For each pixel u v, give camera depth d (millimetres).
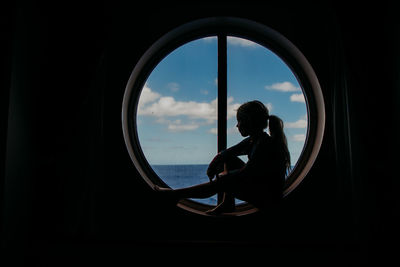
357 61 1504
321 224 1651
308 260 1574
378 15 1531
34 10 1604
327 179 1670
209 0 1797
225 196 1667
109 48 1759
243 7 1785
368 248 1433
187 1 1799
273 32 1795
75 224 1531
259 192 1500
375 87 1497
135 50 1784
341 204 1541
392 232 1433
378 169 1457
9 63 1399
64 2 1632
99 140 1610
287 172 1688
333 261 1558
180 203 1782
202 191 1545
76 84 1585
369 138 1470
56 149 1557
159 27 1797
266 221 1658
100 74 1623
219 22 1861
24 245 1515
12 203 1408
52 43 1619
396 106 1446
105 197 1696
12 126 1411
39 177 1578
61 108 1576
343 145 1554
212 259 1604
